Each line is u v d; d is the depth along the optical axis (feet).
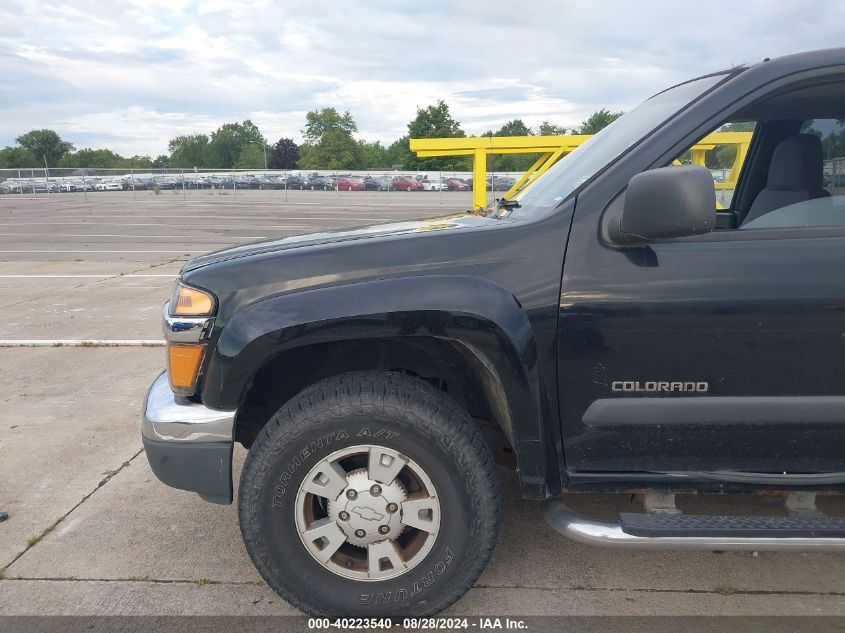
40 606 8.18
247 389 7.23
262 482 7.20
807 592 8.26
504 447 8.63
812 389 6.83
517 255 7.00
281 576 7.43
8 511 10.57
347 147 289.74
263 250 7.96
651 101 8.89
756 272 6.71
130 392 16.26
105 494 11.10
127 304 26.81
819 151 7.81
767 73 6.98
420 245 7.18
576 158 8.76
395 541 7.44
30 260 41.47
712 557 9.08
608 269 6.86
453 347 7.79
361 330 6.88
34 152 365.20
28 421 14.40
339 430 7.08
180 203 111.75
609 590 8.34
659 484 7.20
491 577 8.64
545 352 6.97
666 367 6.89
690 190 6.11
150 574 8.84
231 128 400.88
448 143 26.78
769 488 7.13
